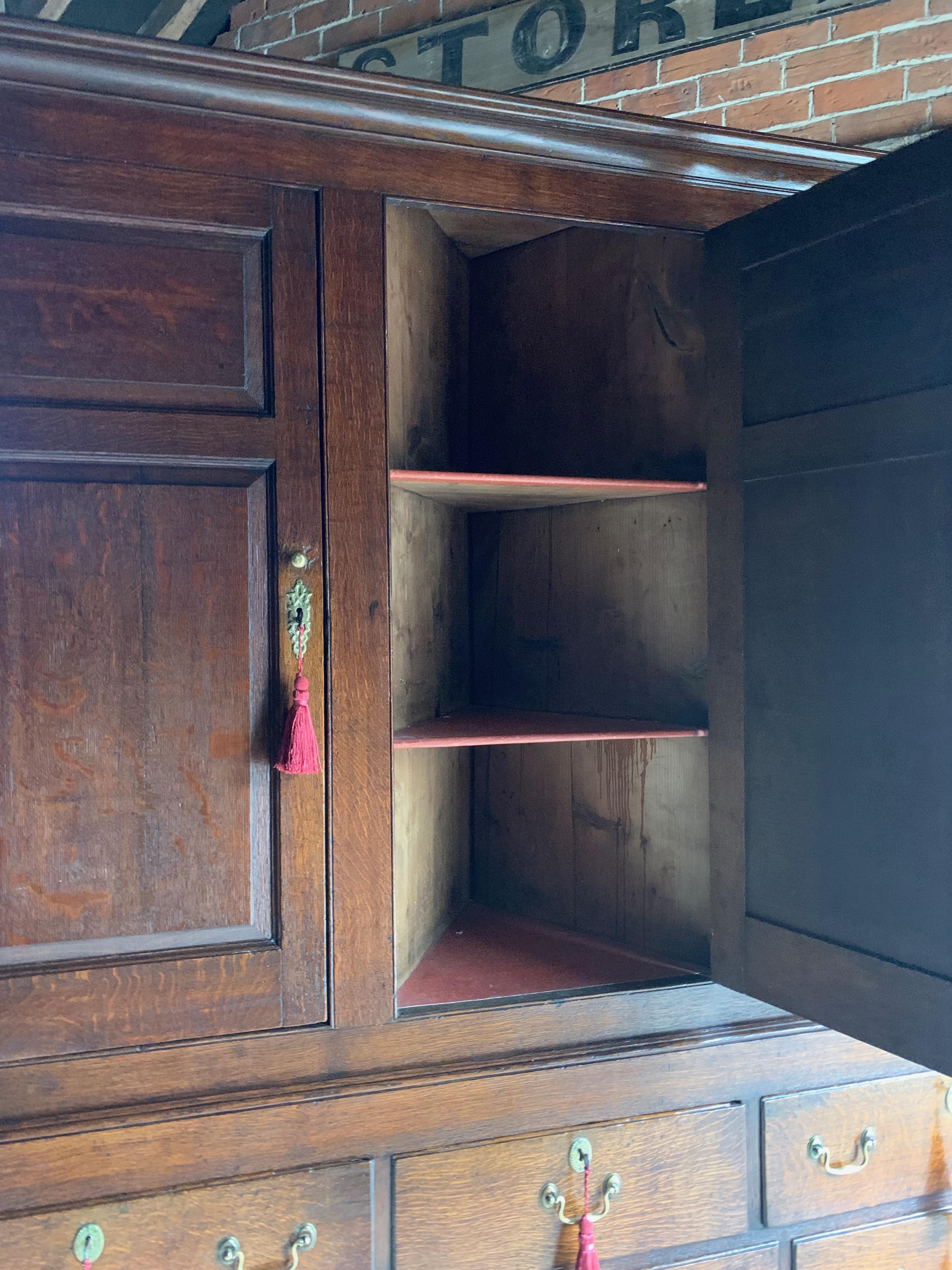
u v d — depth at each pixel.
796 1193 1.25
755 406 1.18
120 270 1.05
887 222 0.99
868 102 1.90
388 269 1.26
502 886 1.68
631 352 1.49
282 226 1.09
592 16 2.13
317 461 1.10
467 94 1.11
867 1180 1.28
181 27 2.55
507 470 1.66
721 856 1.23
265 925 1.10
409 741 1.16
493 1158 1.14
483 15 2.23
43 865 1.03
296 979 1.09
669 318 1.43
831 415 1.06
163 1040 1.05
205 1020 1.06
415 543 1.40
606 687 1.52
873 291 1.00
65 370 1.03
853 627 1.03
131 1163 1.03
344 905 1.11
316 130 1.10
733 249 1.21
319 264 1.10
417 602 1.42
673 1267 1.20
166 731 1.06
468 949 1.43
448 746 1.29
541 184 1.19
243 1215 1.06
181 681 1.07
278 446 1.09
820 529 1.08
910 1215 1.30
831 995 1.06
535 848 1.62
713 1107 1.22
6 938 1.02
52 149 1.02
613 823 1.50
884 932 0.99
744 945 1.19
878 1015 1.00
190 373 1.07
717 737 1.24
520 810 1.65
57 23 0.97
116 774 1.05
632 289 1.48
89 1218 1.01
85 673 1.04
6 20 0.96
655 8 2.07
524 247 1.63
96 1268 1.02
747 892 1.18
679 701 1.41
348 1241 1.09
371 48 2.38
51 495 1.03
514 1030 1.17
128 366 1.05
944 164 0.92
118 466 1.05
